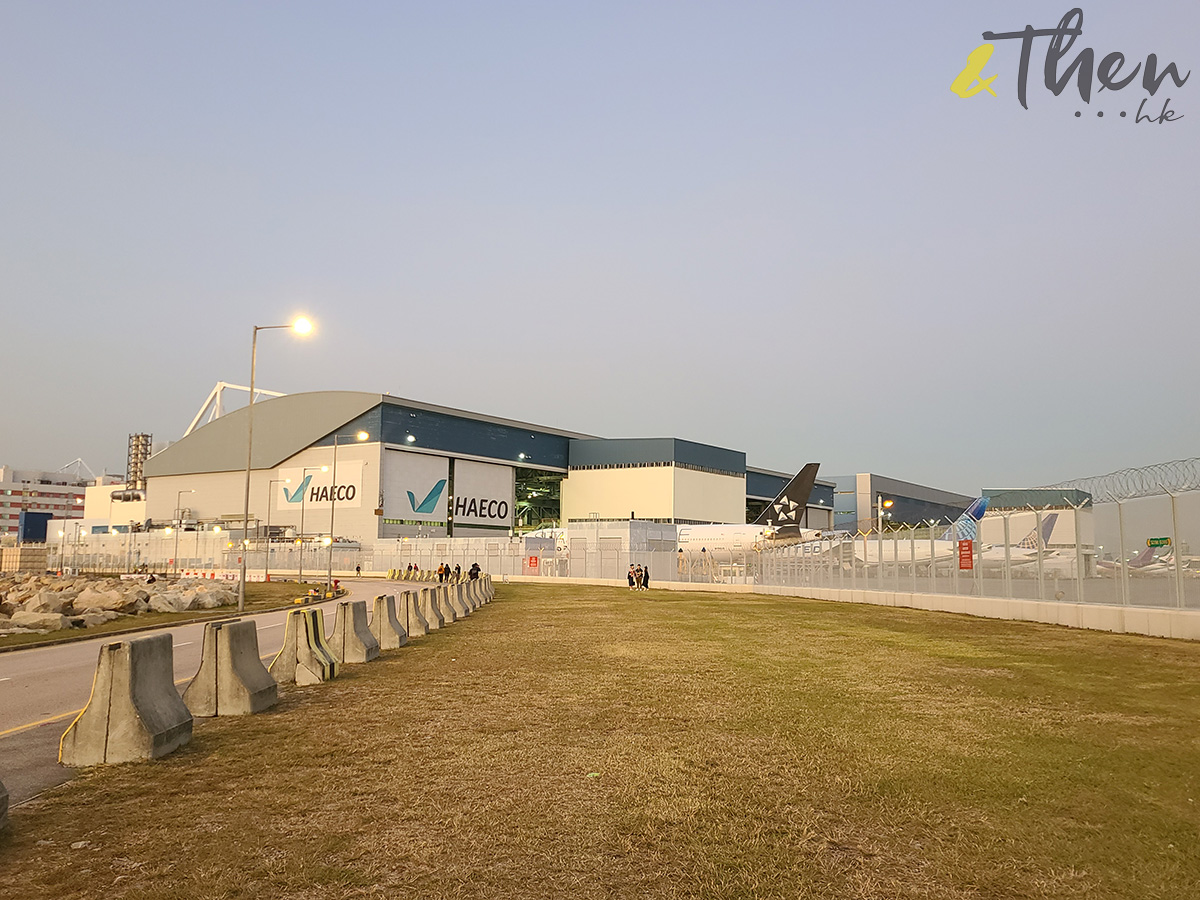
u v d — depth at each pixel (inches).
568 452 5236.2
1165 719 378.6
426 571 3169.3
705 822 255.1
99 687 344.8
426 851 233.6
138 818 264.4
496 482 4803.2
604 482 5103.3
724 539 3051.2
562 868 220.5
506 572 3181.6
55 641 960.3
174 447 5108.3
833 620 996.6
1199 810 255.3
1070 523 847.7
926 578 1178.6
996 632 794.2
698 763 323.6
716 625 954.7
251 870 221.1
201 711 433.7
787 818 257.8
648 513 4948.3
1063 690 462.3
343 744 363.3
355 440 4340.6
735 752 340.2
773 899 200.5
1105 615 772.0
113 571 3909.9
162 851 235.6
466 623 1030.4
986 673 534.6
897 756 327.6
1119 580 766.5
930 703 436.5
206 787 298.5
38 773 332.2
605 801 276.5
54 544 4618.6
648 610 1256.8
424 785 298.0
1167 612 695.7
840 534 1551.4
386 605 768.3
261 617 1385.3
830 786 289.7
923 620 970.1
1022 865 219.0
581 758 333.7
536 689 508.1
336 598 1879.9
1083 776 292.0
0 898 204.4
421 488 4419.3
